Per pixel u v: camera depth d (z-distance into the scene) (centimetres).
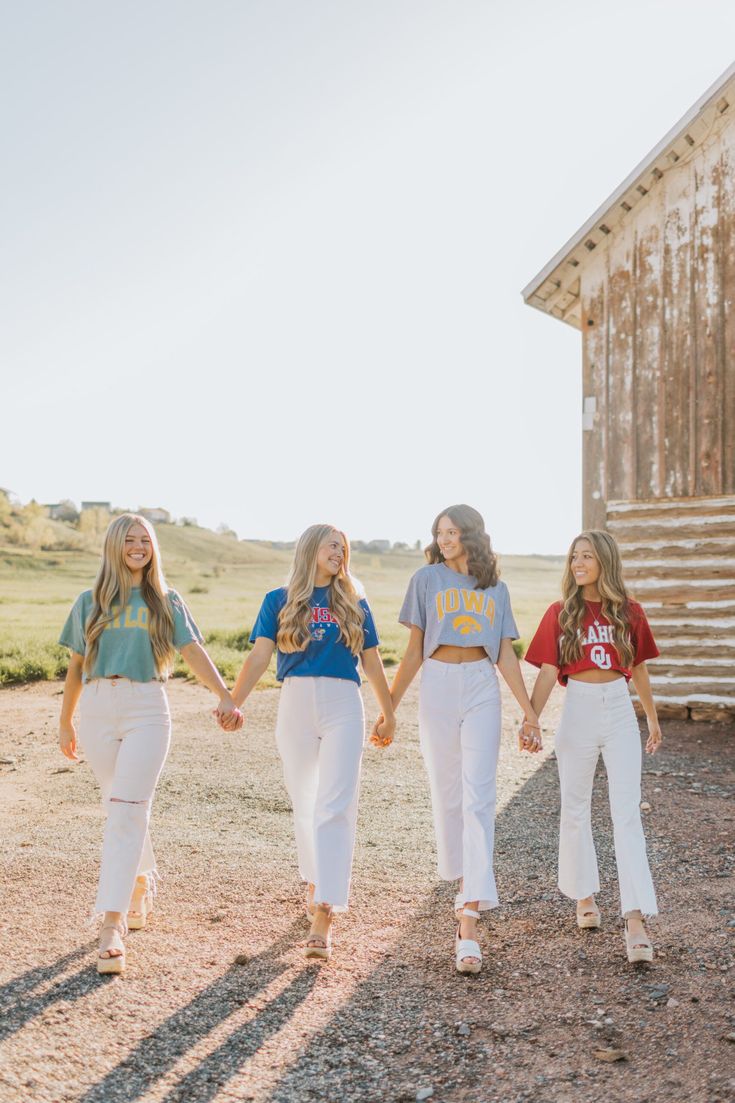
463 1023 366
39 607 3634
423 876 555
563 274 1206
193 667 452
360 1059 340
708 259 1117
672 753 936
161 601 443
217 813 704
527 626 2744
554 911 492
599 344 1181
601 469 1179
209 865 572
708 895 512
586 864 463
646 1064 334
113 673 429
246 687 453
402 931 465
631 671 478
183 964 420
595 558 455
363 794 770
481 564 460
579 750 455
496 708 453
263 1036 356
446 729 451
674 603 1141
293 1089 320
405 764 891
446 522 466
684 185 1129
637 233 1158
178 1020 367
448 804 458
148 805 436
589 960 426
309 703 443
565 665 461
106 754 435
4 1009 370
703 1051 341
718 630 1119
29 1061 331
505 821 684
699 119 1098
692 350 1126
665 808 712
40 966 413
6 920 468
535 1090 319
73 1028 357
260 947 442
